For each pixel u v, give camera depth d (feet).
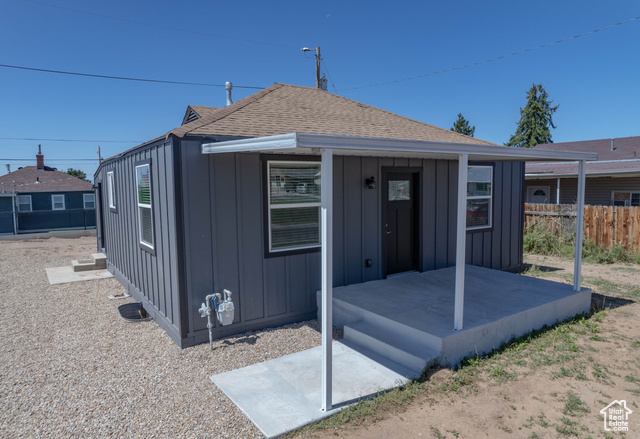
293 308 20.38
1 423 11.80
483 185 29.84
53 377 14.71
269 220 19.33
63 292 27.55
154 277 20.80
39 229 85.35
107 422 11.79
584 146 69.31
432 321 16.83
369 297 20.34
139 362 15.90
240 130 18.47
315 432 11.30
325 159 12.05
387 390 13.51
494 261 31.14
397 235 25.53
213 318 17.95
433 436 11.09
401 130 25.13
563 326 19.39
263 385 13.84
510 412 12.23
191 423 11.69
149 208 21.12
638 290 26.08
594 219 38.58
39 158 103.04
